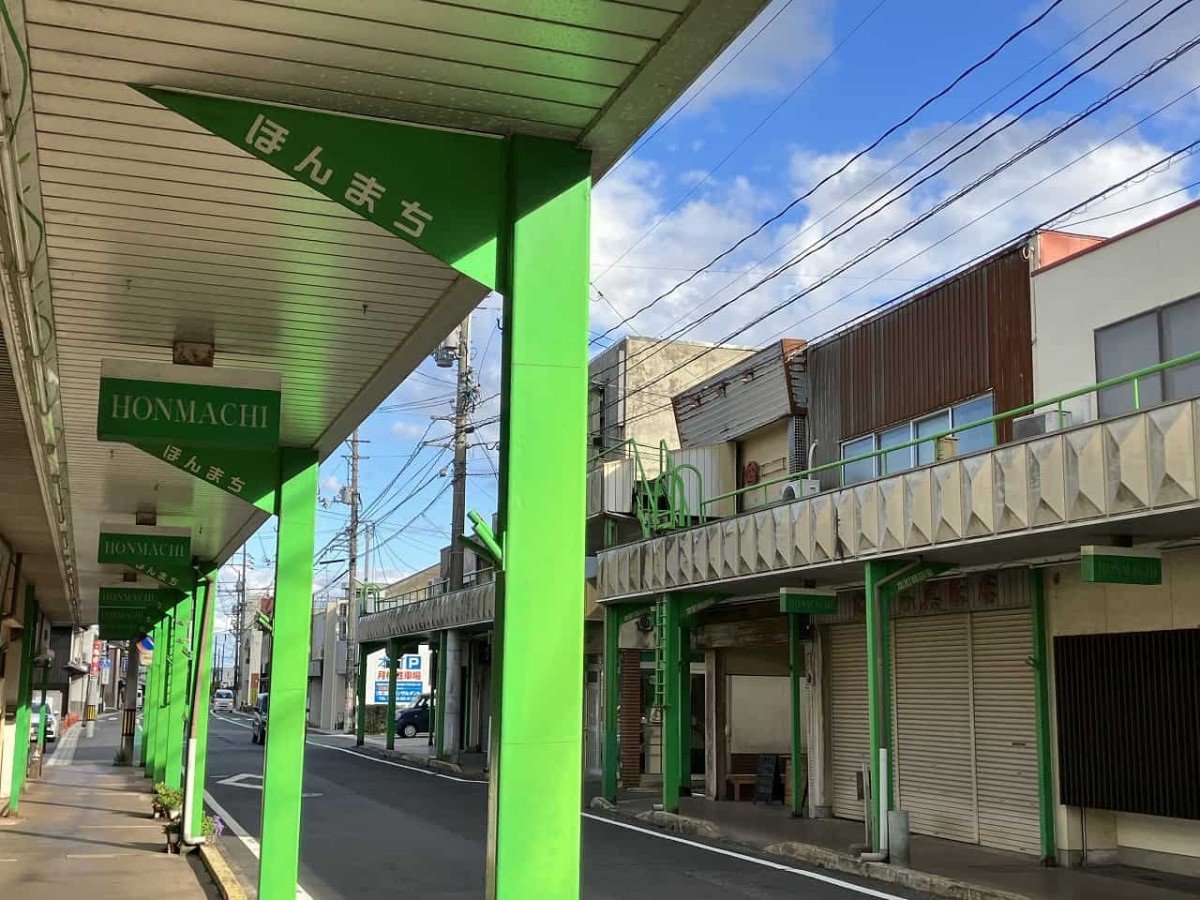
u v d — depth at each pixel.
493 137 4.91
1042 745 14.05
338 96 4.63
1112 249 14.21
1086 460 11.16
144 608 19.72
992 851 14.81
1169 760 12.48
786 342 20.75
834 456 19.50
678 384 31.31
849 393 19.23
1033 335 15.37
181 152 5.23
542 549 4.70
